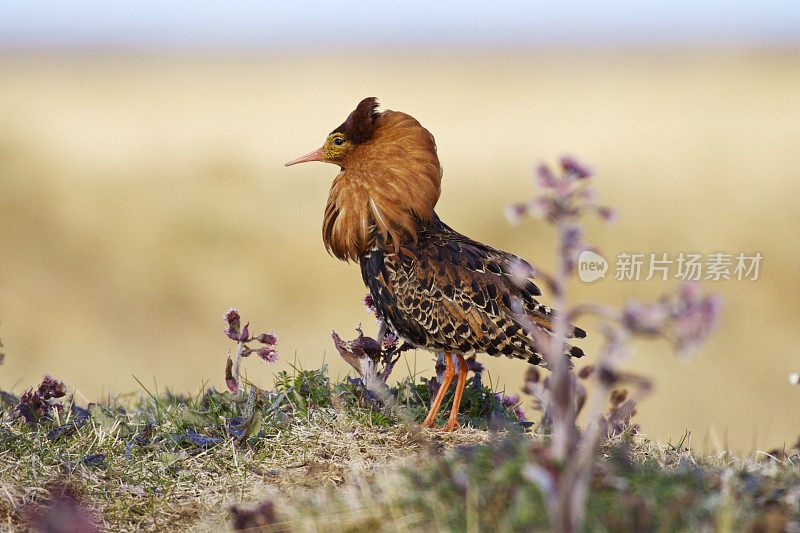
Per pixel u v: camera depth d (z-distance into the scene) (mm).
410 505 8398
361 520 8555
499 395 14617
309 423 12586
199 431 12617
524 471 7273
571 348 13398
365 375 13242
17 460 11375
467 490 8023
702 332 6227
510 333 13188
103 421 12680
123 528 10219
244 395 13297
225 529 9719
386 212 14250
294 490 10859
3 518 10188
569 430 7094
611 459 9695
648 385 6559
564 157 6980
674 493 8000
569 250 6980
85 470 11383
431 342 13648
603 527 7375
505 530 7477
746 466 10695
